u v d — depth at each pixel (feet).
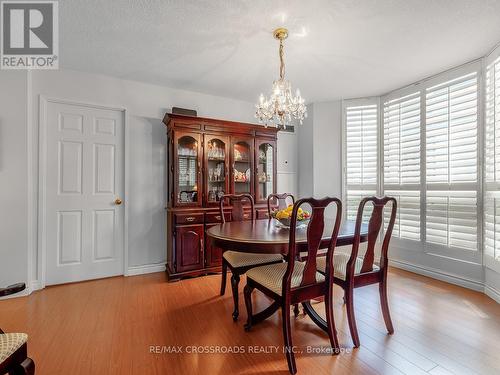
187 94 10.92
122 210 9.77
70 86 8.92
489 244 7.71
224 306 7.29
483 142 8.07
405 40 7.22
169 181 9.98
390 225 5.90
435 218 9.36
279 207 10.11
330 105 12.43
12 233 7.88
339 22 6.40
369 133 11.73
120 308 7.13
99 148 9.41
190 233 9.52
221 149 10.64
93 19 6.24
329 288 5.35
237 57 8.14
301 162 13.48
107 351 5.25
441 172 9.19
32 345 5.43
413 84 10.19
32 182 8.37
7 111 7.84
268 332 5.98
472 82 8.36
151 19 6.25
